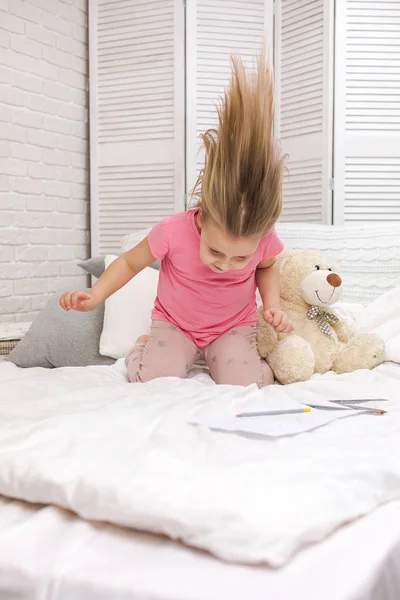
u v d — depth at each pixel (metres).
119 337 1.74
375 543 0.58
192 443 0.79
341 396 1.21
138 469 0.66
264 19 3.13
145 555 0.55
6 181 2.76
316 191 3.02
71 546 0.56
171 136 3.12
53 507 0.64
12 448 0.75
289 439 0.83
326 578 0.51
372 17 2.92
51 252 3.05
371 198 2.98
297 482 0.63
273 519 0.56
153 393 1.16
